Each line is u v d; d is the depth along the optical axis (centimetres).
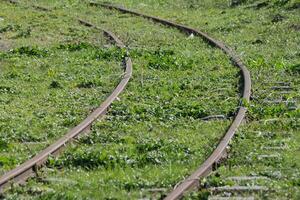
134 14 6881
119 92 3628
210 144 2812
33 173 2530
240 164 2598
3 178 2398
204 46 5103
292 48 4784
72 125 3139
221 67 4275
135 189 2366
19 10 7125
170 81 3922
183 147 2773
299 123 3061
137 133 2998
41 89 3819
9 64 4453
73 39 5494
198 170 2456
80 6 7494
